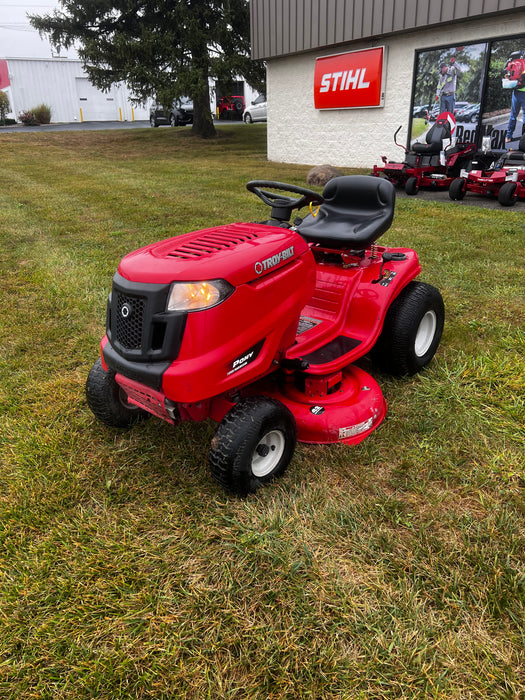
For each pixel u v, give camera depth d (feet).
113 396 9.64
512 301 15.97
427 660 5.94
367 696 5.59
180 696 5.62
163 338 7.31
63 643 6.21
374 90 43.70
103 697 5.67
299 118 52.26
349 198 11.80
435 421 10.27
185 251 8.05
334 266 11.54
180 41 67.56
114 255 21.45
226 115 110.52
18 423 10.47
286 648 6.04
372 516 7.90
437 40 39.27
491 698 5.58
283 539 7.52
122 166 51.44
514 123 36.96
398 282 10.93
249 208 29.73
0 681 5.83
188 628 6.34
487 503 8.18
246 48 66.95
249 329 7.83
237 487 7.95
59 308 16.17
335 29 44.37
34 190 37.52
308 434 9.46
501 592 6.64
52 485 8.67
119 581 6.95
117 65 64.69
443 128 37.24
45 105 123.34
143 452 9.55
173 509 8.17
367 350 10.34
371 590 6.77
